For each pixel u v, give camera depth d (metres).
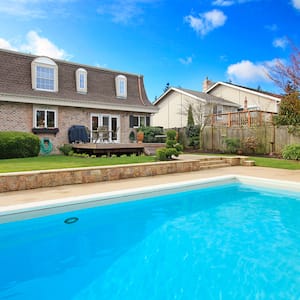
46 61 15.76
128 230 4.96
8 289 3.09
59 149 15.53
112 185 7.12
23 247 4.23
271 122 17.03
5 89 13.95
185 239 4.54
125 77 19.52
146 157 12.81
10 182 6.39
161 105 29.06
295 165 11.48
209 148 19.59
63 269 3.56
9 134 12.42
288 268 3.56
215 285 3.16
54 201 5.33
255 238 4.56
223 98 28.17
